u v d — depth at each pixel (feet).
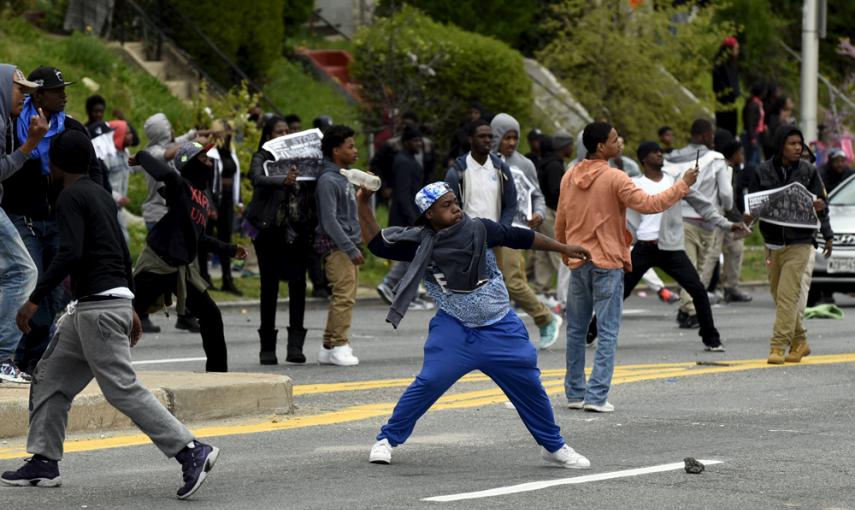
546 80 230.48
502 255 118.93
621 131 227.61
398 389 97.76
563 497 63.46
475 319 69.26
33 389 64.49
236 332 134.31
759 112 232.32
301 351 111.75
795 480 67.56
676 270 120.06
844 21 320.91
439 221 69.15
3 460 70.44
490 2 241.96
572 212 88.07
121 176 144.46
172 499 62.64
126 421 80.69
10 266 83.46
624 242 87.76
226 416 84.79
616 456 73.72
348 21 258.98
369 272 181.47
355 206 109.40
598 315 87.76
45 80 85.51
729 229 113.09
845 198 169.78
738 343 128.16
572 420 84.99
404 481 66.95
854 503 63.10
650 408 89.56
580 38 228.84
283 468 69.97
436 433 80.28
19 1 204.23
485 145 109.40
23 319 62.49
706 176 143.64
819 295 165.68
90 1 210.38
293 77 230.68
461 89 214.69
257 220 108.68
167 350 118.93
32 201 86.69
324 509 60.75
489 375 70.03
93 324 62.23
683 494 64.28
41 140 84.53
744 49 292.81
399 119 209.46
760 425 83.41
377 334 136.36
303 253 110.22
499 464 71.31
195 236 91.50
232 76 214.69
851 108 296.51
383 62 212.02
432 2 238.68
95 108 143.64
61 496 62.95
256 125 180.24
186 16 211.41
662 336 134.41
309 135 109.60
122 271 63.31
